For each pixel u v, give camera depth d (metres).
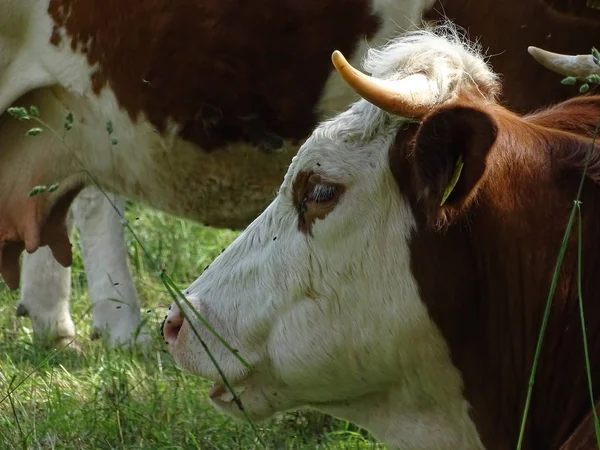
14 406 7.11
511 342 4.79
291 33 7.20
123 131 7.61
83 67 7.54
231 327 5.07
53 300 8.82
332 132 4.86
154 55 7.33
